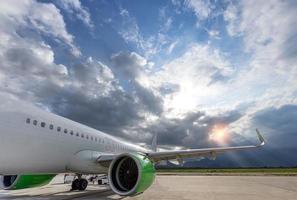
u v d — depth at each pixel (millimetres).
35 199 10852
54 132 10508
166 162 16906
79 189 15000
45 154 10039
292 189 15094
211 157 16922
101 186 18891
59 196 11953
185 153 14742
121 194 9258
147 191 13805
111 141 15547
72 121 12367
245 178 29500
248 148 16719
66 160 11180
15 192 13953
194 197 11148
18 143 8945
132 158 9523
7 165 8766
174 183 20672
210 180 25375
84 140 12320
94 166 12539
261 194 12367
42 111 10516
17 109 9211
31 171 9859
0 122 8469
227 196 11516
